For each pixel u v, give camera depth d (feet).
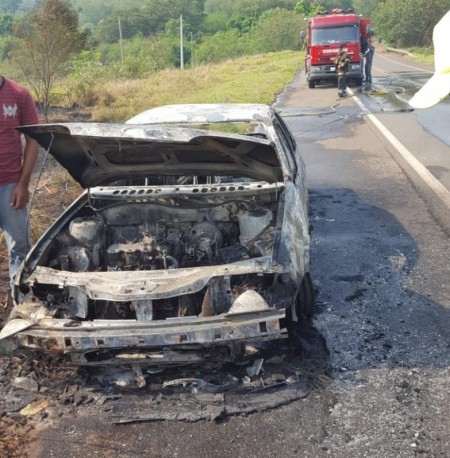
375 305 16.07
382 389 12.45
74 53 62.95
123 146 15.01
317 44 71.97
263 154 15.76
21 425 11.95
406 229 21.77
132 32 316.19
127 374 13.32
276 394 12.46
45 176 32.94
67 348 12.17
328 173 30.99
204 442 11.19
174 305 13.25
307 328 14.94
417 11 174.81
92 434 11.59
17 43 59.62
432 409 11.73
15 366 13.98
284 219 14.44
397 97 60.03
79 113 61.41
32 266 13.87
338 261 19.11
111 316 13.41
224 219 15.94
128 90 77.00
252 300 12.28
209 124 19.20
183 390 12.78
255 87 76.54
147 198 16.06
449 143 36.32
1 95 14.84
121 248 14.98
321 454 10.68
